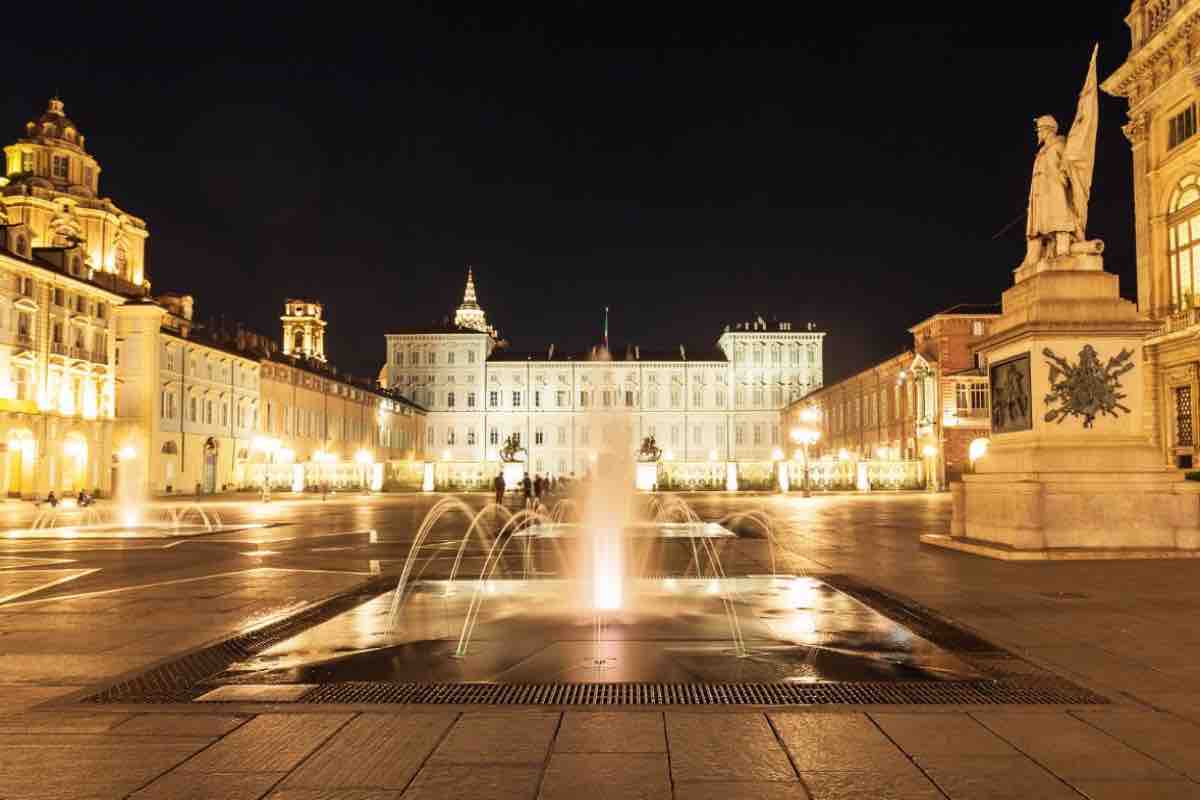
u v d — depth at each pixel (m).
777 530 25.11
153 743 5.36
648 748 5.21
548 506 44.66
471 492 71.81
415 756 5.09
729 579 13.20
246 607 10.95
